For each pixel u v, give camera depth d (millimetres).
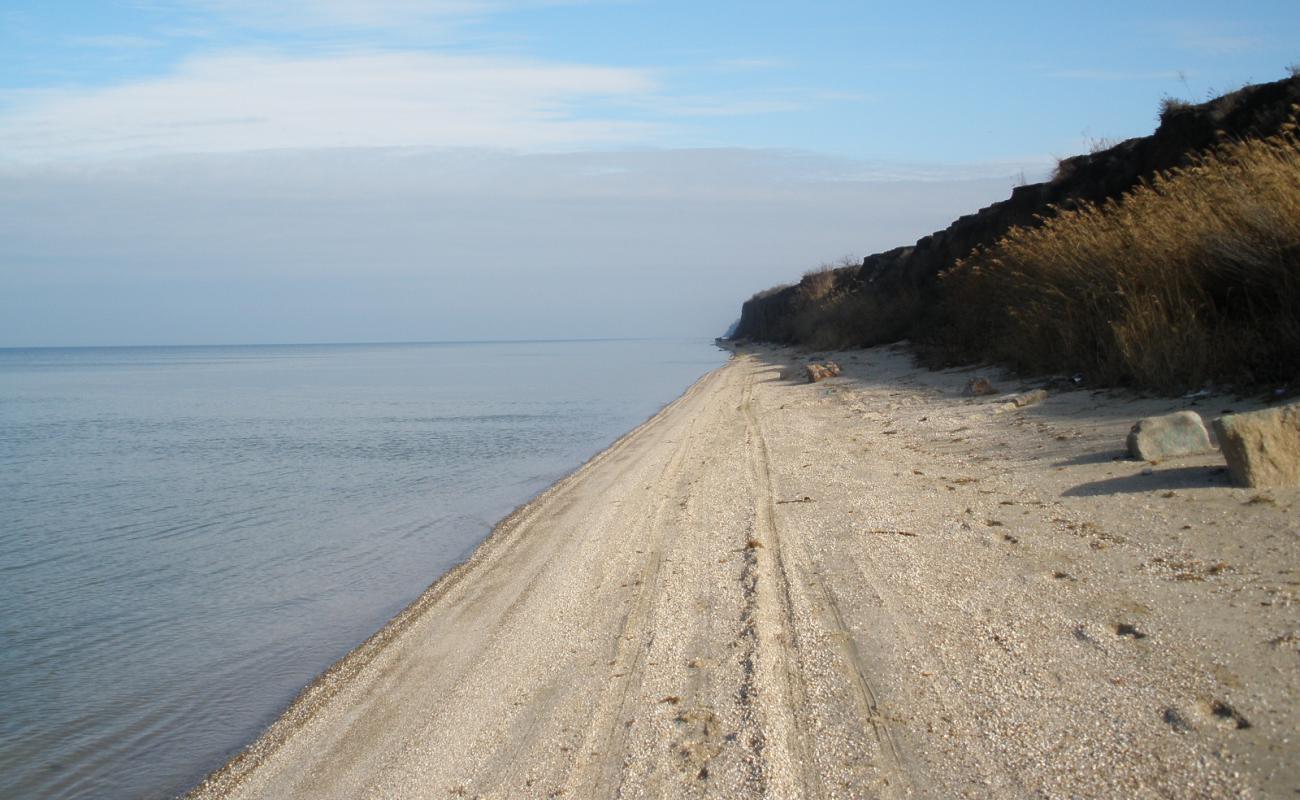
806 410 21906
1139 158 23609
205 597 11250
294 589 11359
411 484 18922
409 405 41500
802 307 72250
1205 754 4355
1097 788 4250
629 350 148875
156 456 25750
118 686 8383
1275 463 8148
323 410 40625
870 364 32062
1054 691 5270
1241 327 12672
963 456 12539
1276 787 3994
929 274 39188
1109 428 11961
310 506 17000
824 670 6129
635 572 9516
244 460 24078
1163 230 13789
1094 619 6180
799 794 4641
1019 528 8555
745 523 10703
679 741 5484
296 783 5902
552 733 5914
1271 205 11672
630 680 6574
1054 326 17750
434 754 5930
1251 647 5316
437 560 12227
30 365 135625
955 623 6551
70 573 12773
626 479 15930
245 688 8086
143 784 6391
